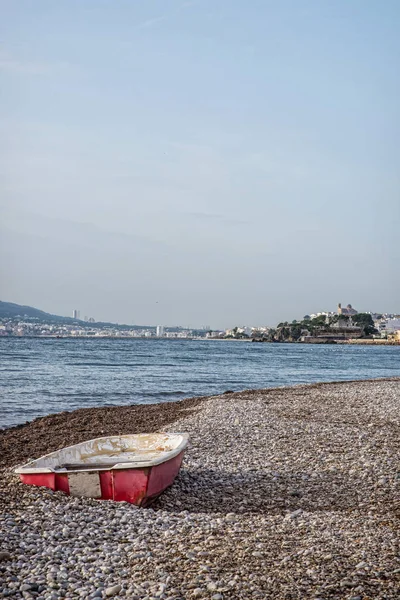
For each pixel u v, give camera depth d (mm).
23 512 10992
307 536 10234
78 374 57500
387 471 15391
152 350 139000
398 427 22141
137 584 8172
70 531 10211
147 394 41781
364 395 34125
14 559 8945
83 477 12375
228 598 7699
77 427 24344
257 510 12391
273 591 7914
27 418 29469
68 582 8211
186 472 15312
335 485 14234
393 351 184500
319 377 63531
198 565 8828
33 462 13289
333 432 20766
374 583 8102
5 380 49000
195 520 11266
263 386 50125
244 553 9297
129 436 15633
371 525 10961
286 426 21953
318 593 7797
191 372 65000
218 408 27391
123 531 10383
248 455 17297
